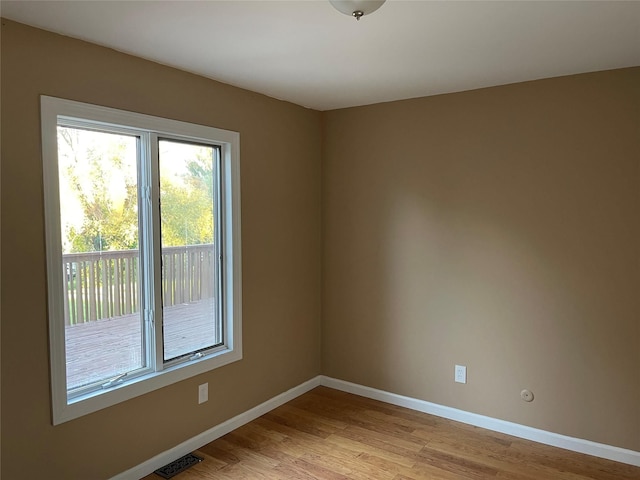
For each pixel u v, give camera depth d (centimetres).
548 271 299
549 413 303
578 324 291
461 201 327
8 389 206
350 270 383
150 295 271
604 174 278
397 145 353
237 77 290
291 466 275
